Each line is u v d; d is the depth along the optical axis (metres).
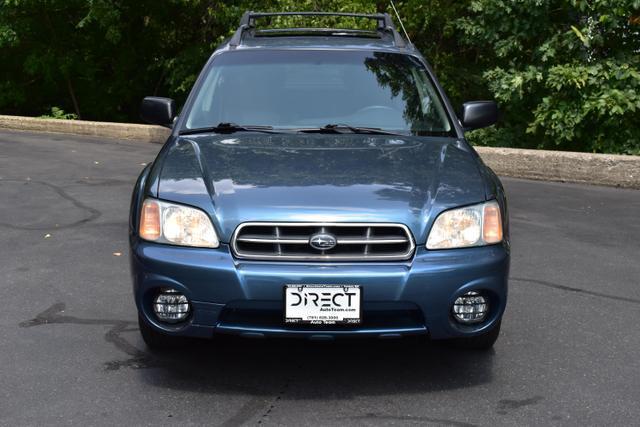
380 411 3.41
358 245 3.42
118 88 19.28
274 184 3.61
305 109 4.62
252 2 14.94
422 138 4.39
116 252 5.94
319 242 3.38
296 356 4.00
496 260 3.53
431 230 3.47
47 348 4.07
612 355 4.08
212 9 15.45
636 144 10.49
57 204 7.71
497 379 3.76
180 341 3.99
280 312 3.46
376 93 4.74
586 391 3.64
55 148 12.24
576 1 10.18
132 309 4.69
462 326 3.56
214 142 4.23
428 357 4.01
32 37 18.45
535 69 10.62
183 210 3.52
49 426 3.24
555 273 5.56
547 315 4.69
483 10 11.19
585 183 9.16
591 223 7.14
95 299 4.86
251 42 5.23
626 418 3.37
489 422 3.31
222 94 4.74
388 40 5.42
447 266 3.44
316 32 5.67
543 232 6.77
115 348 4.08
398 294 3.39
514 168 9.59
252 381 3.71
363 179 3.67
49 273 5.38
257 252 3.42
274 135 4.38
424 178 3.72
